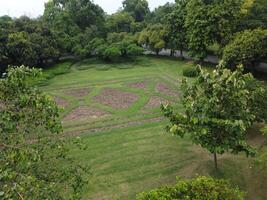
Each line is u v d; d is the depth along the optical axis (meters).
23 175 8.30
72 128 25.03
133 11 79.19
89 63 51.72
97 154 20.55
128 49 51.41
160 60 51.16
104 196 16.09
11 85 9.52
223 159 18.81
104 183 17.20
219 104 14.07
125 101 31.39
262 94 20.34
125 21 66.19
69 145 21.67
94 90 35.81
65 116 27.72
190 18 43.28
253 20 40.16
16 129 9.50
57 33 53.53
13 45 41.53
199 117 13.89
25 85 9.69
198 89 14.95
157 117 26.75
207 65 44.41
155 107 29.17
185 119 14.35
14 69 9.73
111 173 18.17
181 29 48.88
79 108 29.80
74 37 55.66
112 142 22.28
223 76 14.04
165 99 31.45
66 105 30.64
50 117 9.91
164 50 60.75
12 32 43.62
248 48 33.28
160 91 34.28
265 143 20.50
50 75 42.34
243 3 40.69
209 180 11.45
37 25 50.03
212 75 14.39
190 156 19.59
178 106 29.08
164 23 54.69
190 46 43.78
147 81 38.84
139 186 16.80
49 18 64.19
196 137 14.46
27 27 48.59
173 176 17.56
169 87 35.72
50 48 47.59
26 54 42.41
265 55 34.25
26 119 9.67
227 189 10.99
